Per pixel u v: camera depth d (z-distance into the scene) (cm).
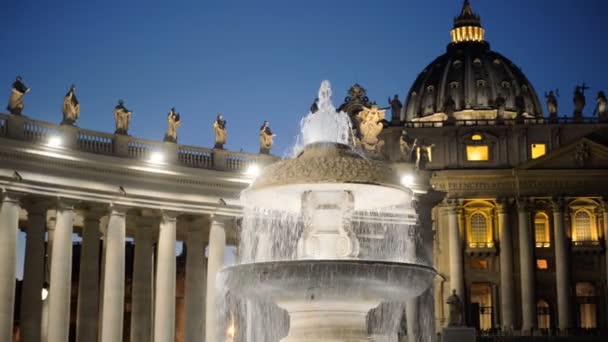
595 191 11469
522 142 11806
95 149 4738
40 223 4559
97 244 4772
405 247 5175
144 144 4928
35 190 4434
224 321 5053
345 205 3133
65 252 4503
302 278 2816
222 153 5228
